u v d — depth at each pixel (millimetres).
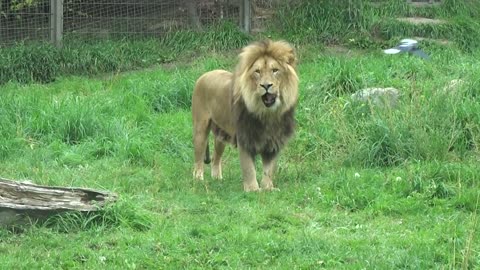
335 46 22109
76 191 11195
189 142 16109
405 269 9562
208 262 9875
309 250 10180
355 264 9633
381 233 10883
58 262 9922
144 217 11234
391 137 14367
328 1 22828
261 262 9875
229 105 13367
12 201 10836
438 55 20500
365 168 14070
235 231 10766
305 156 14930
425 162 13852
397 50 21219
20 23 22188
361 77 18000
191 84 18516
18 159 14875
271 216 11516
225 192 12898
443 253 9906
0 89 19438
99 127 16188
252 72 12641
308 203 12273
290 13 22906
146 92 18547
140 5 22641
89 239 10594
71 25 22484
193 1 22703
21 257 10008
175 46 21969
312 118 16141
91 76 20969
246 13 22656
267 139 12977
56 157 15023
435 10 23625
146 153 15055
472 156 14242
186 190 12953
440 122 14711
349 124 15391
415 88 16297
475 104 15336
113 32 22578
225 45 21922
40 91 19109
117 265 9805
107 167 14430
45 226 10891
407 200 12094
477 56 21016
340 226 11234
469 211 11805
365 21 22625
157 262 9859
